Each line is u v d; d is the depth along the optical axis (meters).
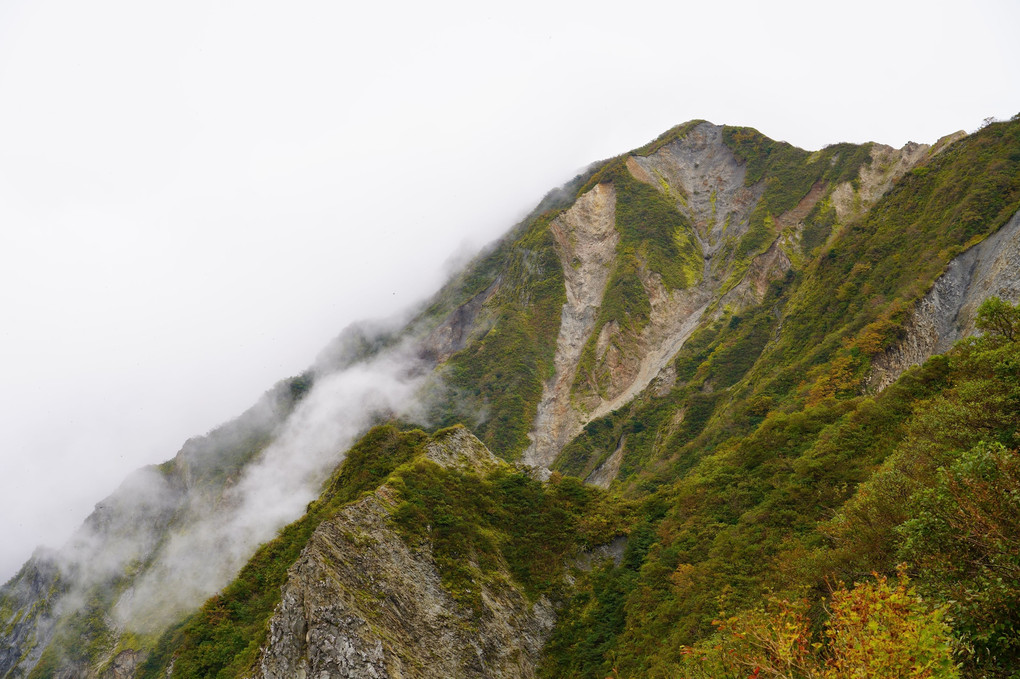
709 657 22.39
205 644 46.28
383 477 58.66
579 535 57.84
